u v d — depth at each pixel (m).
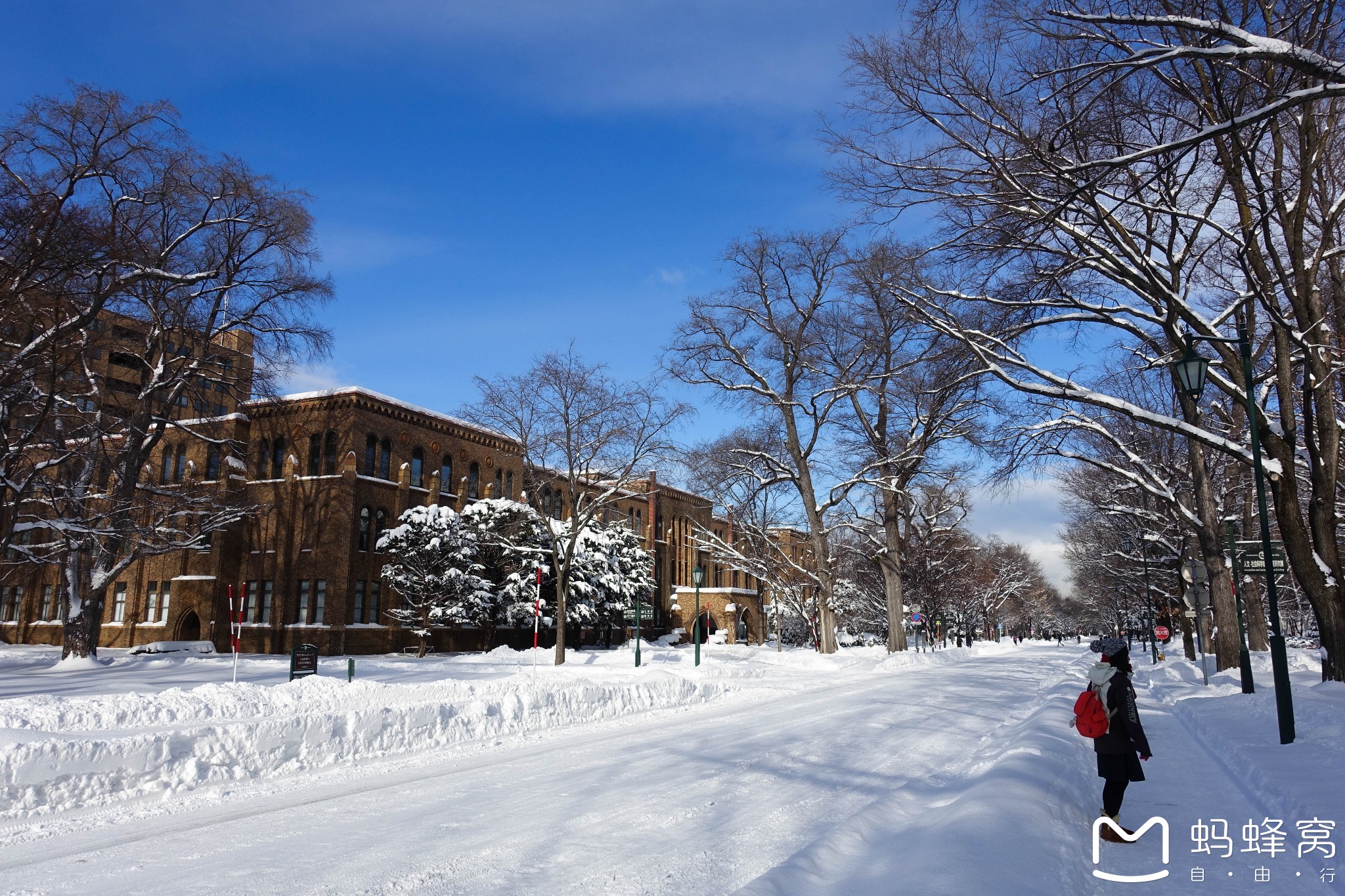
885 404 41.97
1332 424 16.38
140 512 41.84
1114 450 37.34
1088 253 18.36
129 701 14.31
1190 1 13.48
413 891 6.43
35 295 24.41
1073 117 13.20
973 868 5.29
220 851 7.89
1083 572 81.00
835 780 10.40
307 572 48.81
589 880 6.60
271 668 32.31
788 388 42.53
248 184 35.25
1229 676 24.19
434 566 47.69
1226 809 8.61
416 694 17.69
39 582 60.81
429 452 54.97
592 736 15.61
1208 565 26.14
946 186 18.00
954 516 65.69
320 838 8.23
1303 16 13.66
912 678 29.53
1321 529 16.44
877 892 5.16
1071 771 9.42
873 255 29.50
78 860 7.72
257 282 37.12
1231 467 34.94
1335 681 16.27
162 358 36.72
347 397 49.47
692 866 6.91
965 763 11.16
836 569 67.19
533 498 40.66
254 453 51.81
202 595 50.19
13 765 9.73
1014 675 30.08
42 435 31.58
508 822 8.59
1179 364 16.77
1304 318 15.92
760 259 41.19
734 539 62.47
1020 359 20.19
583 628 64.69
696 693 23.38
